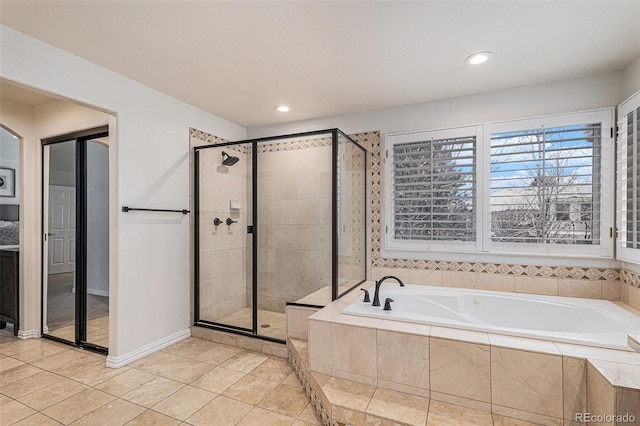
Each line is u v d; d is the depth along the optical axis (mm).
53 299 3406
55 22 1934
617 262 2592
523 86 2879
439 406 1901
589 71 2582
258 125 4094
